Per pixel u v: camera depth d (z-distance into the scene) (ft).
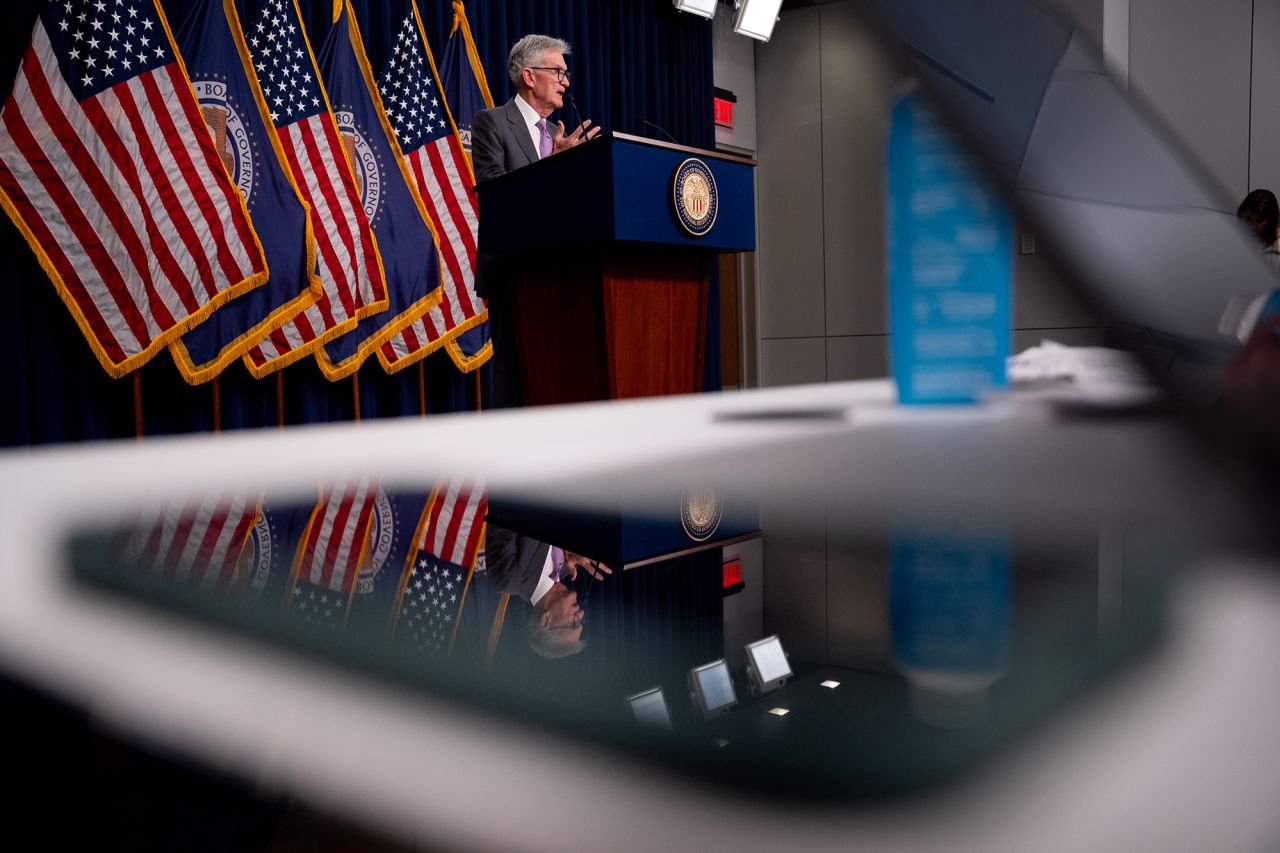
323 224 12.76
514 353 8.11
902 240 2.91
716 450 3.28
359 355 13.32
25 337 10.69
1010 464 2.25
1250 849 0.35
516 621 0.88
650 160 6.56
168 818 0.40
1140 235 1.12
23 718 0.56
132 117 10.89
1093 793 0.41
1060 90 1.23
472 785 0.44
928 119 1.24
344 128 13.33
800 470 2.41
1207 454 1.09
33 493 2.44
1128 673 0.61
